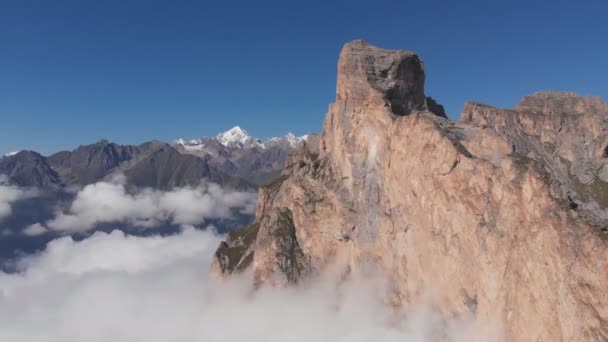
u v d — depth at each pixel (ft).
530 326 276.21
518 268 289.94
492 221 318.24
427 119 391.86
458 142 369.30
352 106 496.64
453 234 350.23
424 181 382.01
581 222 262.06
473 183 336.90
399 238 417.69
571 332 248.52
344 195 492.54
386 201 438.81
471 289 333.21
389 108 460.96
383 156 447.83
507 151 353.92
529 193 292.40
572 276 254.68
